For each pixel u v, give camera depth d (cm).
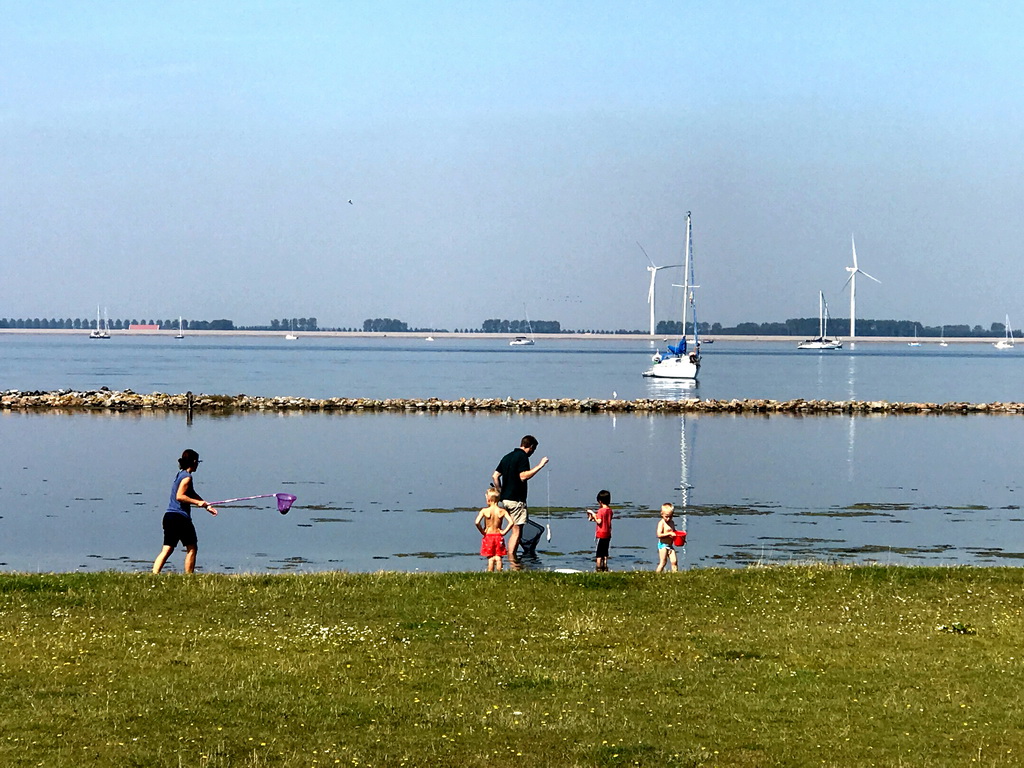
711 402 9594
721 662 1625
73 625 1744
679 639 1748
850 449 6088
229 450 5744
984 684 1520
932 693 1482
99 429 6975
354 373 17300
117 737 1271
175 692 1427
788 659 1639
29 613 1812
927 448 6169
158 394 9556
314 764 1209
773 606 1970
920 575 2198
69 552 2948
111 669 1526
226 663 1565
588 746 1273
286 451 5731
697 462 5391
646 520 3559
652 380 15250
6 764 1178
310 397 11194
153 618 1803
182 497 2302
